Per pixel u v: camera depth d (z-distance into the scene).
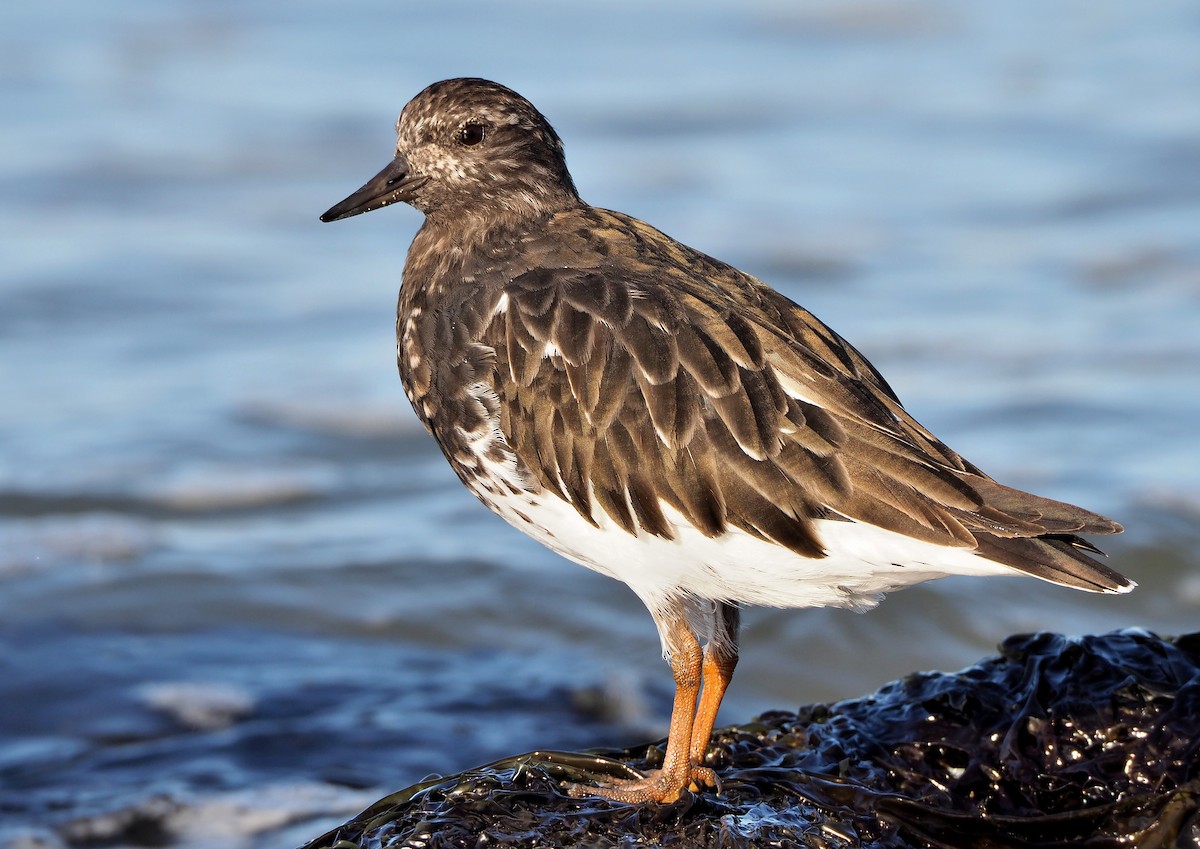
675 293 7.66
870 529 7.15
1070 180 23.36
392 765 11.07
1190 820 7.30
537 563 14.09
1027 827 7.51
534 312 7.79
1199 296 19.22
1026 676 8.43
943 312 18.97
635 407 7.44
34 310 18.91
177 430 16.27
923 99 27.31
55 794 10.69
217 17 31.03
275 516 14.92
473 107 8.60
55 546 14.15
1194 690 8.12
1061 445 15.63
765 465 7.24
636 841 7.45
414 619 13.23
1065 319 18.70
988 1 33.06
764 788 7.87
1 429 16.09
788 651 12.91
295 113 26.03
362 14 31.52
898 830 7.56
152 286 19.78
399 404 16.95
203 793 10.65
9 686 12.12
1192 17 31.62
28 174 23.20
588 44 30.23
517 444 7.74
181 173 23.56
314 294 19.78
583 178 23.61
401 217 22.83
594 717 11.85
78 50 28.91
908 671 12.69
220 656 12.64
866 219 22.09
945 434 15.88
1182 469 15.07
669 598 7.82
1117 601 13.43
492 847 7.40
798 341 7.65
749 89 27.88
